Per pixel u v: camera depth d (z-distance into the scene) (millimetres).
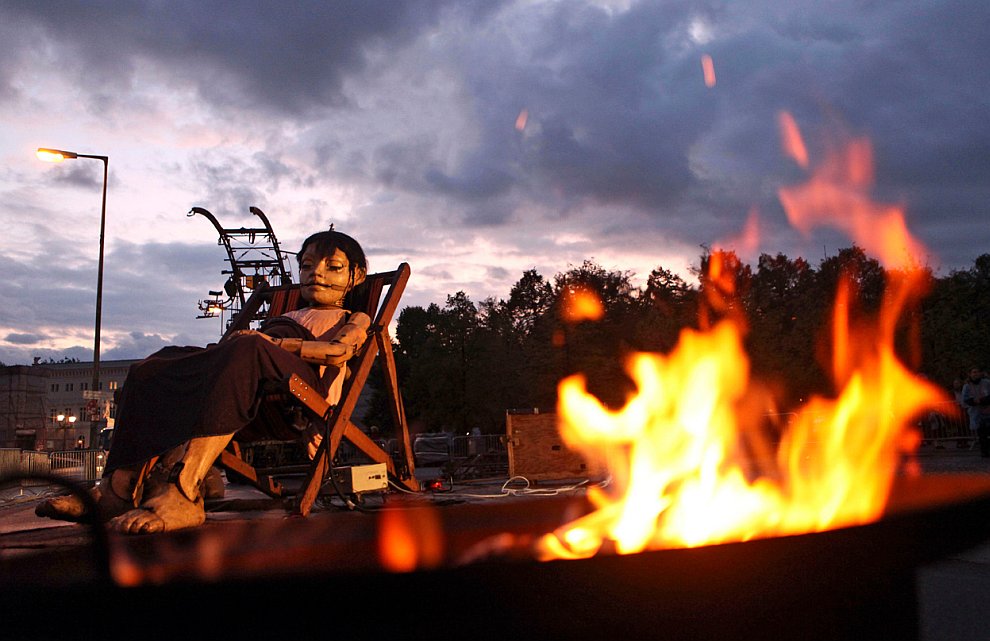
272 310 4594
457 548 1310
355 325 3840
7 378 48969
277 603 1179
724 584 1385
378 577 1199
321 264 4145
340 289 4207
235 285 23969
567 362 25828
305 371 3363
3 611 1117
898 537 1525
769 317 21609
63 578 1140
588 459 5168
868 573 1501
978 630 2148
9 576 1132
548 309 28281
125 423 2941
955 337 22109
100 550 1160
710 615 1364
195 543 1269
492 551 1302
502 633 1246
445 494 4070
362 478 3416
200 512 2672
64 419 51375
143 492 2797
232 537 1316
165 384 3006
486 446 7332
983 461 9688
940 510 1549
